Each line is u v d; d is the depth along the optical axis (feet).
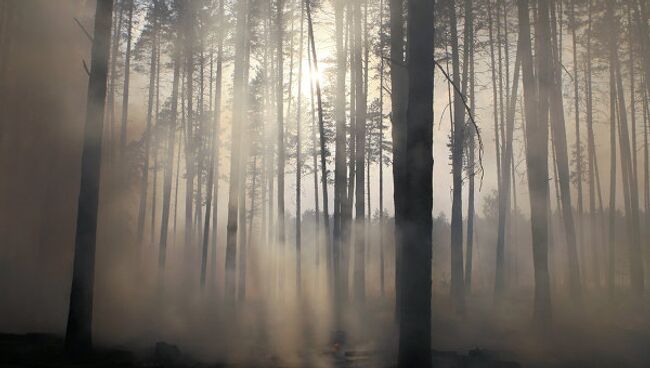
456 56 79.82
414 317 30.63
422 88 32.04
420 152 31.65
